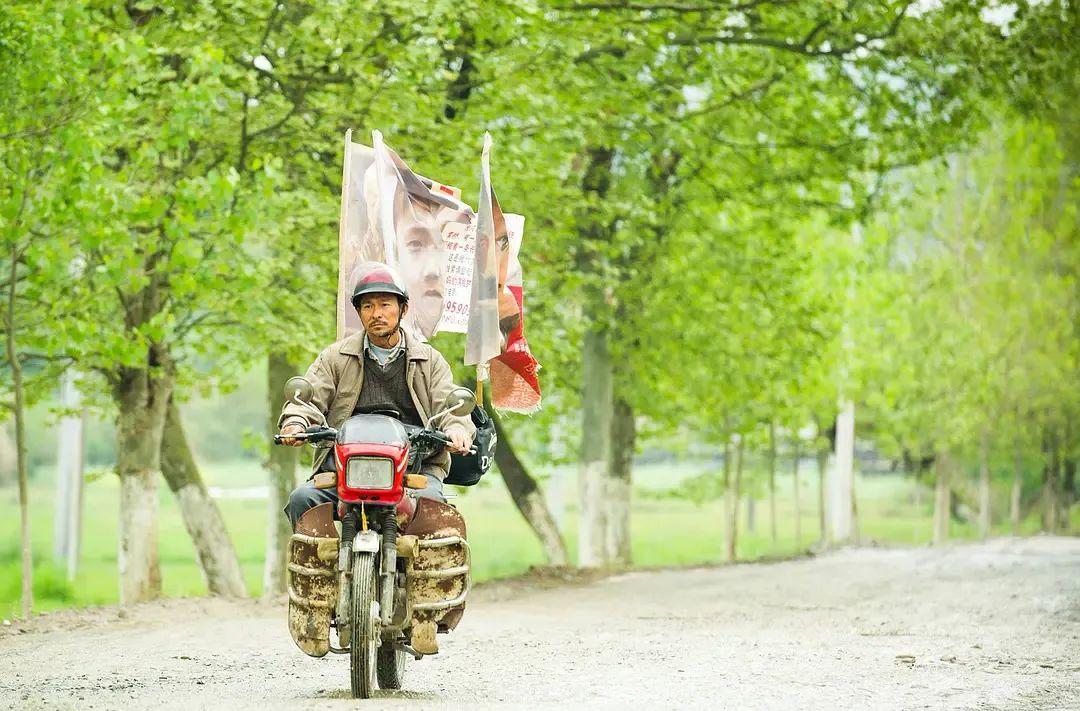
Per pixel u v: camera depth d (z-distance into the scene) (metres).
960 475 94.69
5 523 106.12
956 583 32.28
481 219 15.34
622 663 17.06
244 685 14.69
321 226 32.88
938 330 70.31
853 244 66.06
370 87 30.69
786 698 13.53
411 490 12.82
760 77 41.28
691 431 67.50
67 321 26.48
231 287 29.39
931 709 12.73
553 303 41.62
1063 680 14.91
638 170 44.25
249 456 40.75
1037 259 71.81
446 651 18.84
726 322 48.72
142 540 32.53
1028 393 73.81
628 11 37.62
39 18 24.56
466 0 30.69
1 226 24.86
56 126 25.33
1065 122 64.75
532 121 35.34
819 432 72.81
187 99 26.66
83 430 68.25
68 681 15.09
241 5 28.89
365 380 13.38
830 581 35.00
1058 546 47.50
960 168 70.44
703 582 37.38
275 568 39.31
